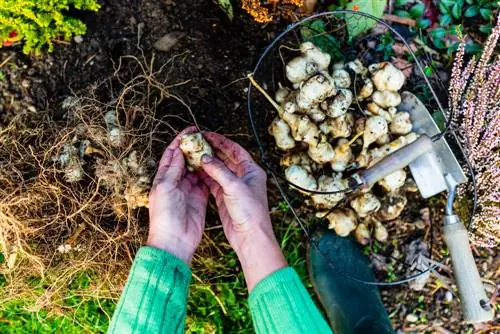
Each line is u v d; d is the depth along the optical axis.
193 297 0.87
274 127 0.77
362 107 0.80
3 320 0.87
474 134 0.79
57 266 0.80
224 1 0.79
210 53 0.83
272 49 0.85
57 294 0.83
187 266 0.66
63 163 0.77
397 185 0.78
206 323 0.87
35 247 0.80
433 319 0.90
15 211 0.78
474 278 0.75
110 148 0.76
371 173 0.72
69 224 0.80
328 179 0.79
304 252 0.88
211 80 0.84
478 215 0.82
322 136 0.76
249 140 0.86
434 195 0.87
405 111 0.82
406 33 0.88
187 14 0.83
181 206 0.69
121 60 0.83
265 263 0.65
